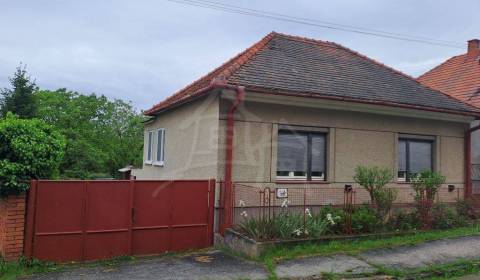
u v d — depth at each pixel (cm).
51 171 792
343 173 1059
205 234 903
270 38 1301
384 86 1198
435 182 1031
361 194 1077
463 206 1157
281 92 925
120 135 3459
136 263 775
